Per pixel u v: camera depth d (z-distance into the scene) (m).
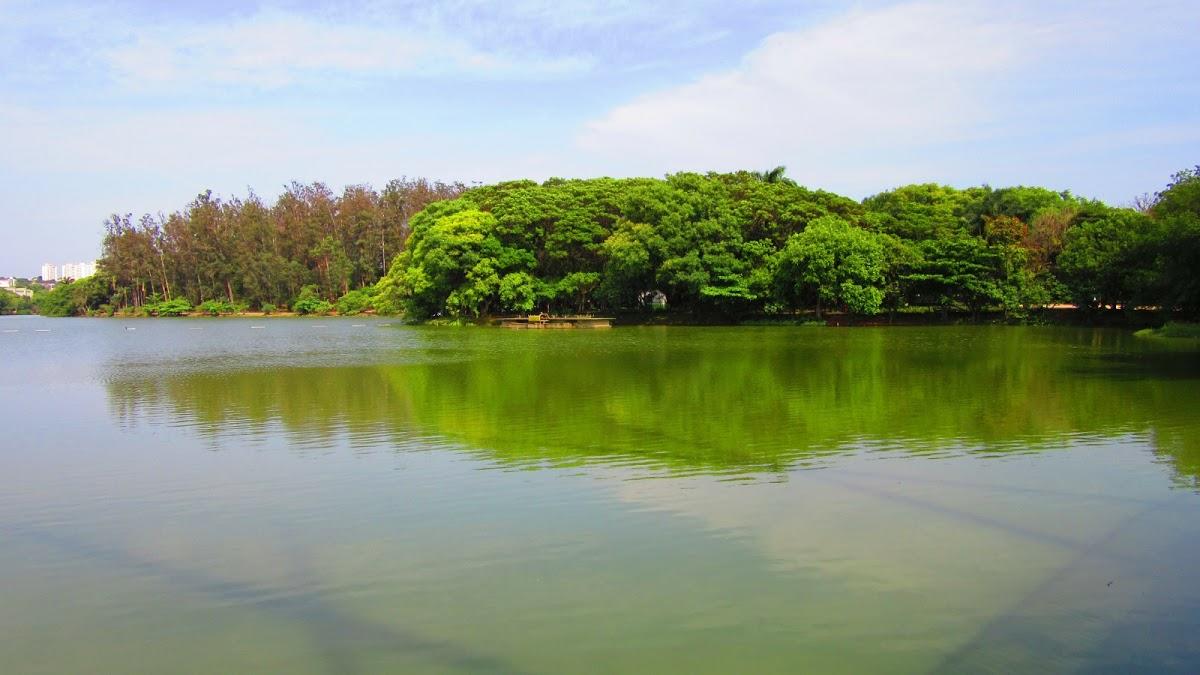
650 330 59.88
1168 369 28.98
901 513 11.56
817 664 7.34
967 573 9.35
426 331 62.91
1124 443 16.08
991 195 68.88
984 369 29.66
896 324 61.75
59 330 76.62
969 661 7.36
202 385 27.77
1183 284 43.16
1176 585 8.96
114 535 11.30
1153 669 7.18
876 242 60.94
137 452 16.69
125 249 117.81
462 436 17.56
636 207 67.75
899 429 17.81
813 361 33.72
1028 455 15.10
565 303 74.19
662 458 15.14
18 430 19.44
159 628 8.41
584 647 7.75
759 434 17.41
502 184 78.88
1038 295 57.81
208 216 117.69
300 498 12.91
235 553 10.48
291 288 113.69
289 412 21.39
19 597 9.24
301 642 8.02
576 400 22.75
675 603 8.67
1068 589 8.88
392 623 8.38
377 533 11.10
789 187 69.56
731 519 11.38
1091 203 68.06
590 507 12.05
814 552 10.06
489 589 9.14
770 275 61.47
